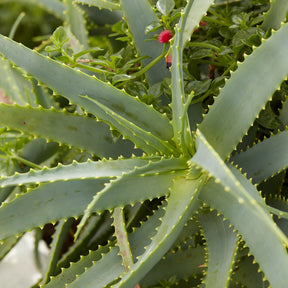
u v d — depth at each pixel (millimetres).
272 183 1914
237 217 1749
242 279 1890
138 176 1758
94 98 1821
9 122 1853
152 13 1965
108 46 2260
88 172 1762
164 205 1855
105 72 1925
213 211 1834
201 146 1670
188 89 1919
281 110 1914
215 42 2033
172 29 1978
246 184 1738
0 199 2008
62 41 1851
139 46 1984
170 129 1834
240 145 1929
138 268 1674
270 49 1729
